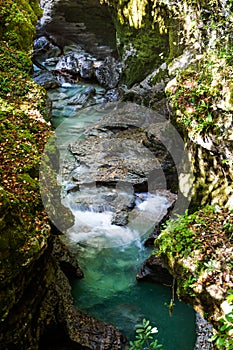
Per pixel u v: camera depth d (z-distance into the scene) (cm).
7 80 600
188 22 813
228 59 564
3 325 381
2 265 360
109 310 633
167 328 596
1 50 661
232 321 357
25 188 423
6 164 442
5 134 481
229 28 613
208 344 529
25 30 735
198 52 725
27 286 418
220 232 496
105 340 540
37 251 388
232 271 444
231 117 517
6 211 375
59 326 520
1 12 716
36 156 474
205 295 437
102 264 716
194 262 463
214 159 579
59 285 571
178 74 638
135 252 737
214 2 656
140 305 641
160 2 974
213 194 586
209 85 564
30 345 434
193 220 522
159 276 663
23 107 560
